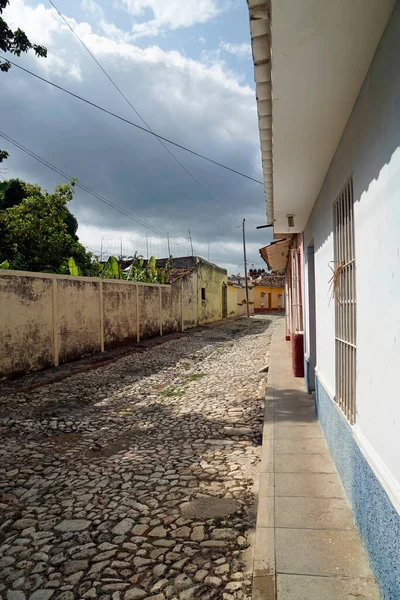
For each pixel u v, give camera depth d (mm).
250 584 2713
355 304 3143
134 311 16141
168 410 7203
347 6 2094
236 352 14383
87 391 8742
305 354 7820
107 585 2770
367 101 2645
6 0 9203
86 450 5371
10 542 3336
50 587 2781
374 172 2463
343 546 2846
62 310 11500
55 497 4086
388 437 2225
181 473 4516
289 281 14781
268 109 3449
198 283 24953
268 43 2627
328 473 4027
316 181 4820
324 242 4680
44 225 15062
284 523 3166
